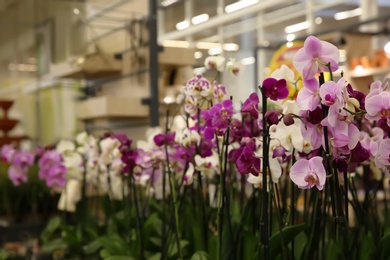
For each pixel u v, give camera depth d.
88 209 1.77
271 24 8.00
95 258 1.60
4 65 4.56
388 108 0.75
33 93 4.24
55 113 3.96
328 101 0.72
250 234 1.00
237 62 1.24
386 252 0.98
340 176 0.93
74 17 3.72
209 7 8.41
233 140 1.06
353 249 0.94
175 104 1.58
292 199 0.94
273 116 0.81
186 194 1.33
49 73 4.02
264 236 0.81
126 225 1.54
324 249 0.95
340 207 0.81
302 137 0.83
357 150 0.82
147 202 1.47
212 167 1.08
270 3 7.45
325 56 0.76
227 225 1.02
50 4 3.92
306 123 0.77
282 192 1.15
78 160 1.81
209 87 1.08
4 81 4.58
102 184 1.82
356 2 7.07
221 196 0.97
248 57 7.91
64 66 3.50
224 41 8.42
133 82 3.18
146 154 1.24
